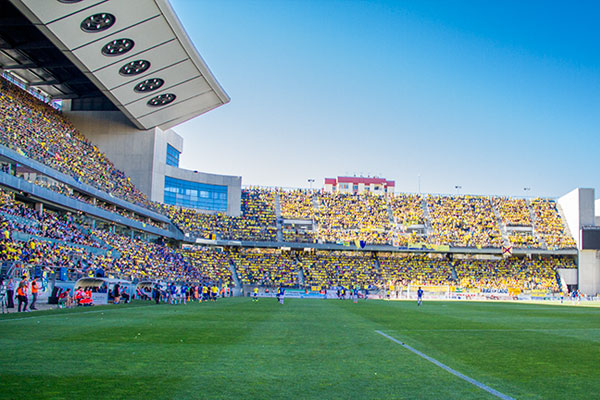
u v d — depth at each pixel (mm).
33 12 44031
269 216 93000
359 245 88188
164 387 10734
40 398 9570
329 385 11336
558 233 95875
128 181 75812
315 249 90250
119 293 42969
